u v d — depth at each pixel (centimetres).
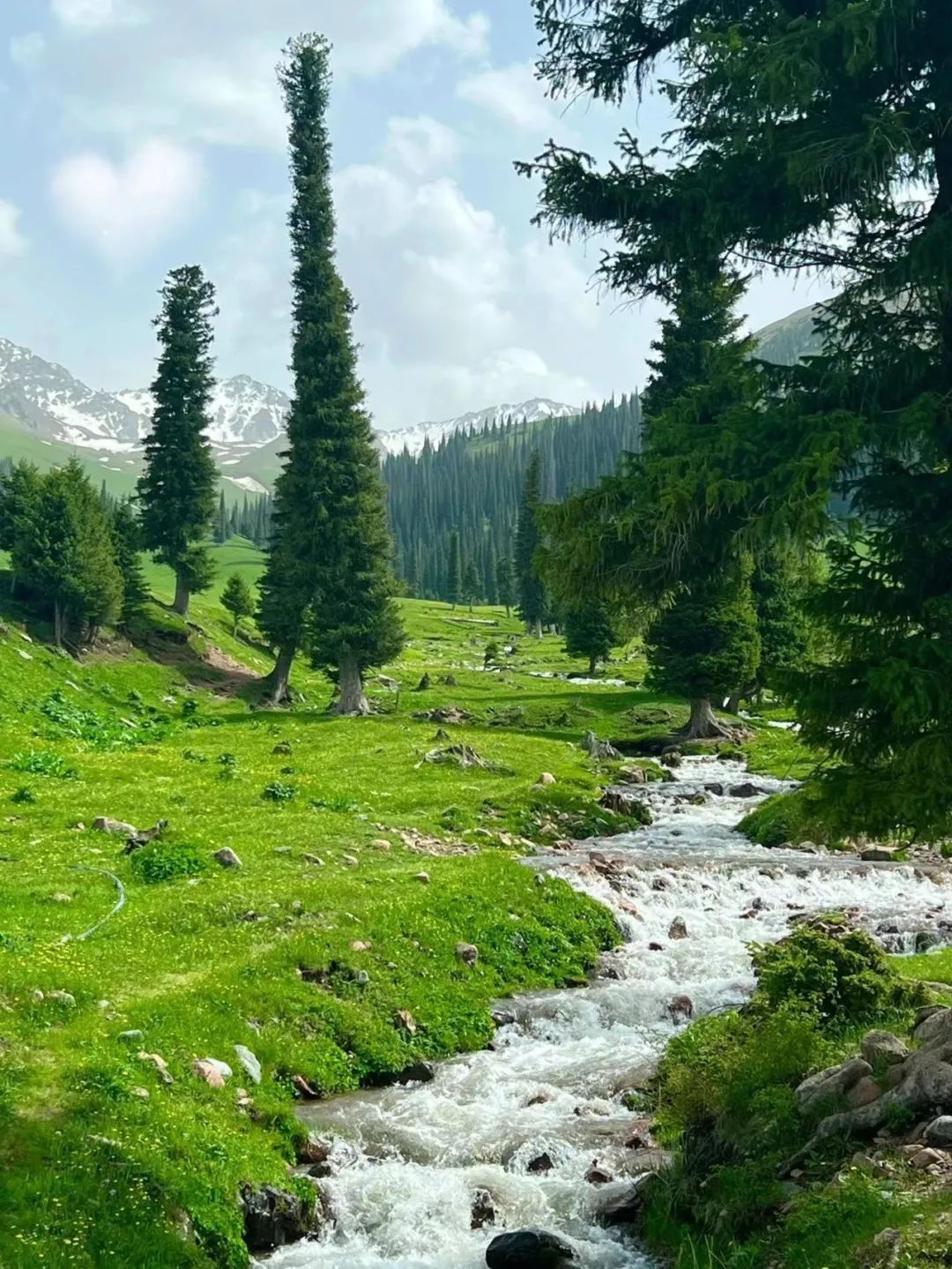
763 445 1159
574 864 2817
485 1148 1402
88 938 1928
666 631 5859
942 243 1077
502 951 2156
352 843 2880
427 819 3325
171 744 5047
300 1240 1216
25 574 6838
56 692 5900
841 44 1089
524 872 2544
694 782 4706
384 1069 1677
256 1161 1284
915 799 1061
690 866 2934
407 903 2220
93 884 2320
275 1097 1506
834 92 1170
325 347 6856
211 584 9019
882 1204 901
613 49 1355
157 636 7956
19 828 2841
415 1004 1870
